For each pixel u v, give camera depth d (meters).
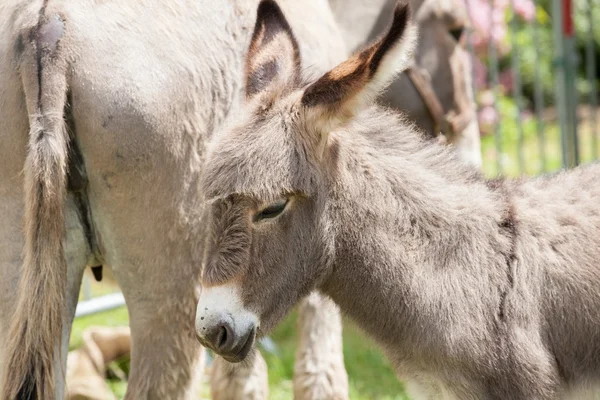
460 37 8.92
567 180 5.82
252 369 6.51
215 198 4.92
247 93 5.41
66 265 5.27
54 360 5.15
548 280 5.45
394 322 5.45
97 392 8.17
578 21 17.78
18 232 5.29
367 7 8.55
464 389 5.36
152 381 5.49
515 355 5.31
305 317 6.78
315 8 6.70
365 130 5.46
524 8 14.57
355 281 5.45
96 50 5.21
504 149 15.59
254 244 4.99
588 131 16.02
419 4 8.62
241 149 4.96
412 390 5.64
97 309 9.19
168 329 5.52
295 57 5.61
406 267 5.37
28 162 5.01
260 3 5.68
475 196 5.57
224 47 5.68
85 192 5.39
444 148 5.79
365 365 9.33
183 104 5.39
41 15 5.19
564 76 12.33
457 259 5.41
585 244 5.53
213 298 4.89
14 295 5.30
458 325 5.31
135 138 5.24
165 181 5.38
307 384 6.78
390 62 4.83
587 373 5.55
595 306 5.45
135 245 5.42
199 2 5.65
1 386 5.19
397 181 5.42
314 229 5.20
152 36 5.37
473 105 9.18
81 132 5.22
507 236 5.52
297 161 5.05
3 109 5.22
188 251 5.49
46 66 5.10
